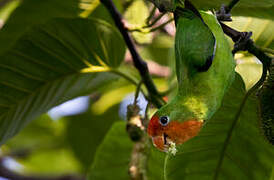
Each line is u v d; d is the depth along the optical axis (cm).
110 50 724
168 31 942
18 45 700
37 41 704
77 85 746
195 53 544
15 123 735
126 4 774
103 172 762
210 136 635
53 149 1216
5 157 1208
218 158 648
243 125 628
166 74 967
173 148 561
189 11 561
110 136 755
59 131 1173
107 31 709
